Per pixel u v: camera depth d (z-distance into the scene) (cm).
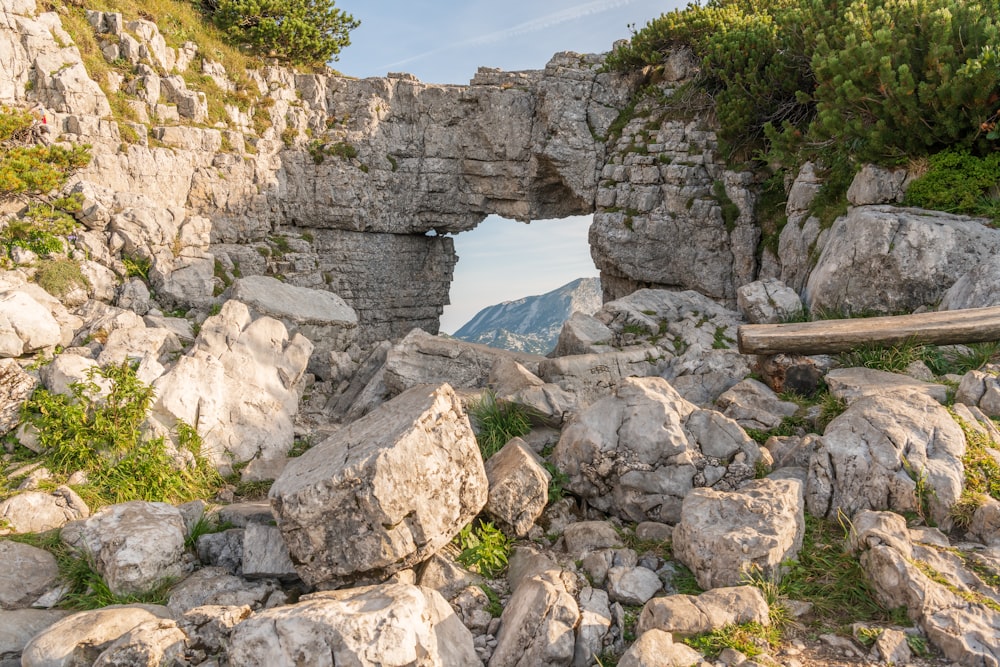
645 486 638
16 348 890
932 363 805
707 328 1220
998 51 1039
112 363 888
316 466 564
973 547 512
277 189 2194
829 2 1669
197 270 1516
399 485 515
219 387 894
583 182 2356
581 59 2447
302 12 2470
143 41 1902
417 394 631
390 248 2516
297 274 2097
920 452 563
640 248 2194
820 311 1089
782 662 423
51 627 470
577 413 746
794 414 767
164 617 502
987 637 414
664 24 2205
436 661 425
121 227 1484
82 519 654
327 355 1262
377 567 517
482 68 2538
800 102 1678
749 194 1991
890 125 1211
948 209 1097
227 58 2198
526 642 463
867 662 421
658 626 448
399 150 2458
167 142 1841
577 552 592
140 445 773
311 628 402
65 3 1798
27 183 1389
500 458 692
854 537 517
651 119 2259
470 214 2592
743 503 536
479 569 575
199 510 676
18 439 779
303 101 2356
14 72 1534
